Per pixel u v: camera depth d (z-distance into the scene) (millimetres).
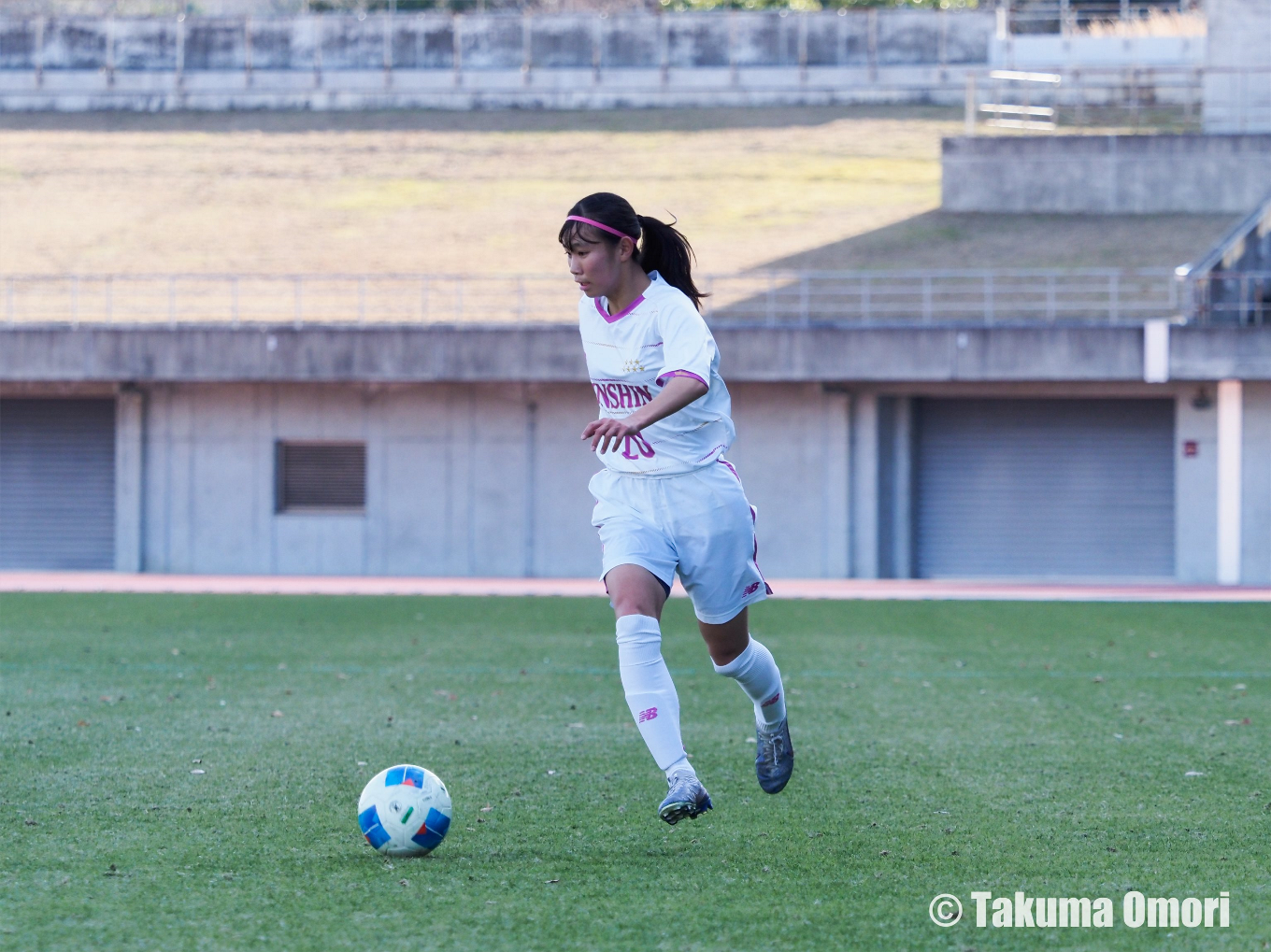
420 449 91250
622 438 16953
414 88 170125
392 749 26562
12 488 95312
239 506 91812
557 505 90562
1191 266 92000
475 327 87375
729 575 18062
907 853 18156
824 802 21656
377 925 14727
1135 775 24031
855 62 168750
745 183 138125
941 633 53375
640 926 14727
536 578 90125
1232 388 86125
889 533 90500
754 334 85688
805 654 45781
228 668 40875
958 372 83938
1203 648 47875
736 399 89750
